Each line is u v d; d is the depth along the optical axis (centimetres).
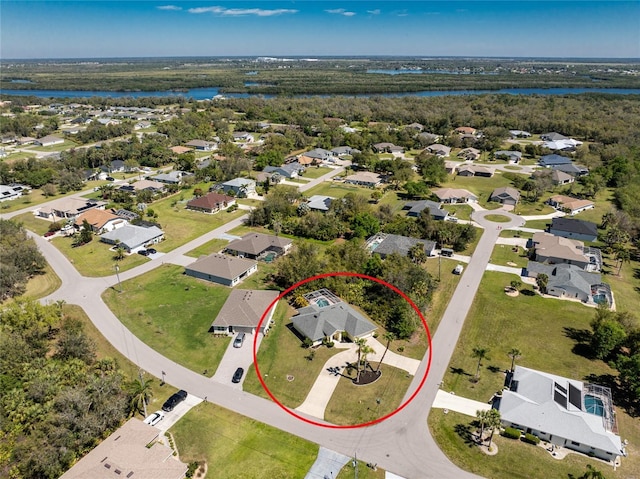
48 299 7244
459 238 9350
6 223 9275
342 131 19788
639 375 5109
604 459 4422
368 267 7706
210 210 11344
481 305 7188
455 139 18750
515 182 13512
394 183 13788
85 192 12912
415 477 4191
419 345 6172
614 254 9106
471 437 4650
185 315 6812
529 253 9100
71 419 4328
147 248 9206
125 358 5812
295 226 10000
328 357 5894
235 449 4472
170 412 4909
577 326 6638
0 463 4038
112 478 3844
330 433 4678
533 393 5066
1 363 5034
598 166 14612
